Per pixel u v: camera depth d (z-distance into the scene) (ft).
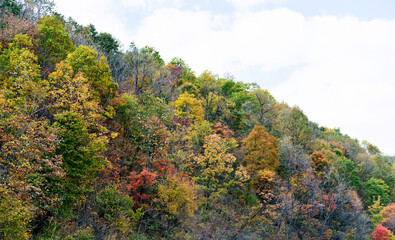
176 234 84.17
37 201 51.83
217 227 91.56
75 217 64.13
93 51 83.61
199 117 131.75
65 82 70.44
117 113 97.86
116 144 90.48
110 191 68.44
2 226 38.91
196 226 87.56
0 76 64.18
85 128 62.90
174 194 76.69
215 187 103.45
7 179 40.04
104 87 86.17
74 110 63.16
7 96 56.49
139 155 98.43
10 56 66.69
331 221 130.11
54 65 88.12
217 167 102.06
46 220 59.88
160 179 86.53
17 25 86.79
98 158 69.10
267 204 106.93
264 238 102.94
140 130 91.71
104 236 62.80
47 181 56.18
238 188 114.93
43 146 45.55
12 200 37.99
